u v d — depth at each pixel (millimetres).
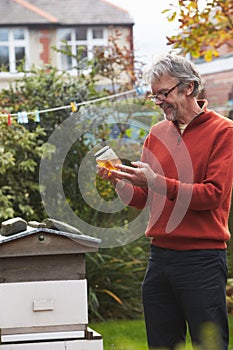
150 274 4496
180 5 7953
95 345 4211
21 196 8422
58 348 4180
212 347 4191
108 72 9906
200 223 4320
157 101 4387
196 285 4309
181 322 4523
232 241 8445
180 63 4332
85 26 19969
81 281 4246
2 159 7910
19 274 4215
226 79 16000
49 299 4211
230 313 8266
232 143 4316
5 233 4250
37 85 9039
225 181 4273
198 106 4445
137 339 6910
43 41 19875
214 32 8188
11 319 4184
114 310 8352
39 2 20391
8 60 19812
